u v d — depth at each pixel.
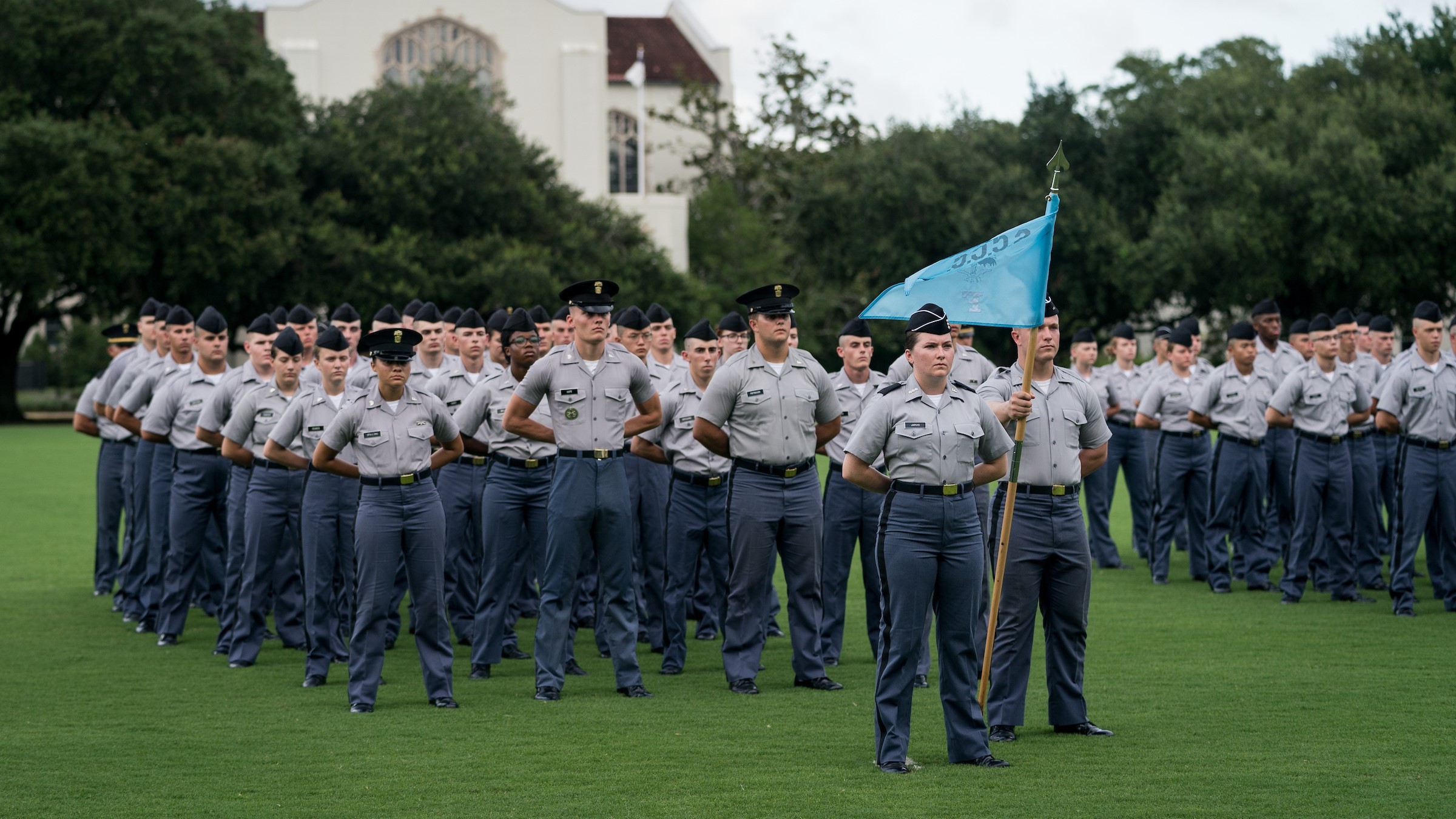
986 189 46.88
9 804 6.60
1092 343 15.52
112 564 13.98
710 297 53.97
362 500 8.77
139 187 41.44
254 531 10.34
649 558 11.18
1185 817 6.18
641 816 6.29
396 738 7.92
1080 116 48.06
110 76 42.25
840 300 50.50
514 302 45.84
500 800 6.59
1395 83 43.09
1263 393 13.52
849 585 14.67
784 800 6.52
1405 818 6.15
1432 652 10.20
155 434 11.40
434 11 65.62
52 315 47.59
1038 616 11.54
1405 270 40.00
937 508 7.11
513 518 9.83
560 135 67.50
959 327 10.35
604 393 9.11
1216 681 9.23
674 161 77.25
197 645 11.30
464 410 9.80
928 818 6.19
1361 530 13.33
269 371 10.77
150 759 7.46
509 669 10.30
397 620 11.16
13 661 10.56
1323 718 8.12
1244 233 40.41
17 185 39.34
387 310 12.09
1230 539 14.49
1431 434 11.69
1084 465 8.03
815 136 63.03
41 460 31.64
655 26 80.00
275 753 7.56
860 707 8.75
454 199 47.69
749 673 9.30
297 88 62.31
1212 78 46.56
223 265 42.50
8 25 41.47
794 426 9.23
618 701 9.00
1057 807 6.34
